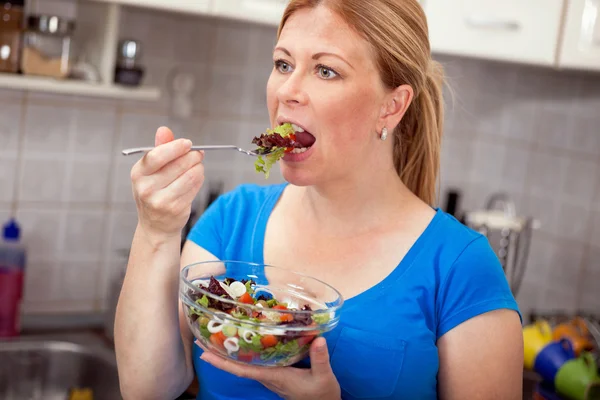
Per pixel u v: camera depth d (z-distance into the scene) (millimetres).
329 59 1089
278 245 1260
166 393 1212
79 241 2205
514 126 2584
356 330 1153
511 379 1134
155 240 1139
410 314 1153
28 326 2139
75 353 2062
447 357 1149
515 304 1158
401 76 1149
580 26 1878
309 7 1115
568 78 2373
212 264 1136
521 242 2510
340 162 1136
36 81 1810
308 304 1112
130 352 1167
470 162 2754
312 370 1056
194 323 1017
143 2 1740
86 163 2168
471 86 2695
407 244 1195
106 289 2270
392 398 1146
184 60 2242
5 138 2053
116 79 1971
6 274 2041
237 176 2393
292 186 1310
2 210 2090
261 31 2338
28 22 1857
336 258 1212
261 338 982
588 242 2281
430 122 1287
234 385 1197
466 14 1973
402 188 1247
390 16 1123
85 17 2021
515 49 1979
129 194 2246
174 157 1038
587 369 1828
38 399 2053
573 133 2354
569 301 2336
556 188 2410
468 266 1162
